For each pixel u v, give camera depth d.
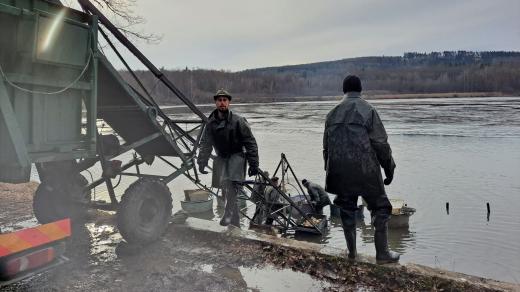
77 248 5.01
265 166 19.80
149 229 5.04
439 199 12.96
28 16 3.72
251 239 5.14
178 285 4.03
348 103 4.25
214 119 5.68
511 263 7.69
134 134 6.02
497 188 14.38
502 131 34.50
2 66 3.69
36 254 3.75
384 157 4.12
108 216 6.33
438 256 8.09
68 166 5.72
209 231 5.39
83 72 4.34
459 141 28.59
